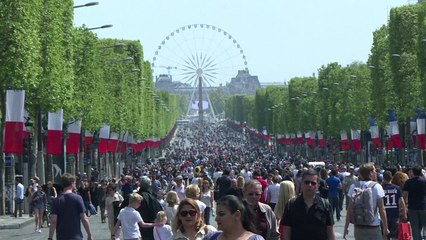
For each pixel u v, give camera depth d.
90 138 132.12
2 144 88.19
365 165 36.31
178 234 25.75
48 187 81.62
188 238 25.61
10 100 78.44
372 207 35.53
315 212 28.27
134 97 189.00
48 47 91.88
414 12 143.75
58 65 93.12
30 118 102.12
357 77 191.62
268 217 30.67
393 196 41.41
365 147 196.25
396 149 157.75
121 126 158.12
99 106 126.38
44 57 91.69
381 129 168.00
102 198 86.81
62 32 96.00
